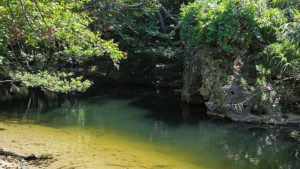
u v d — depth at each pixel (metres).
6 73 10.27
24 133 8.52
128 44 20.45
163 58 20.98
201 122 10.57
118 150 7.29
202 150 7.48
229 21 10.87
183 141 8.33
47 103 14.40
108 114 11.94
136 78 22.16
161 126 10.05
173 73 21.09
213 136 8.84
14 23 6.61
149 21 20.83
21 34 6.80
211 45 12.05
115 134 8.95
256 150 7.44
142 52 20.50
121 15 17.28
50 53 13.52
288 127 9.59
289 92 10.01
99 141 8.05
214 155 7.07
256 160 6.69
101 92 17.91
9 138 7.86
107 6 14.48
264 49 10.66
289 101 10.32
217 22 11.01
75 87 7.50
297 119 9.93
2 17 6.69
